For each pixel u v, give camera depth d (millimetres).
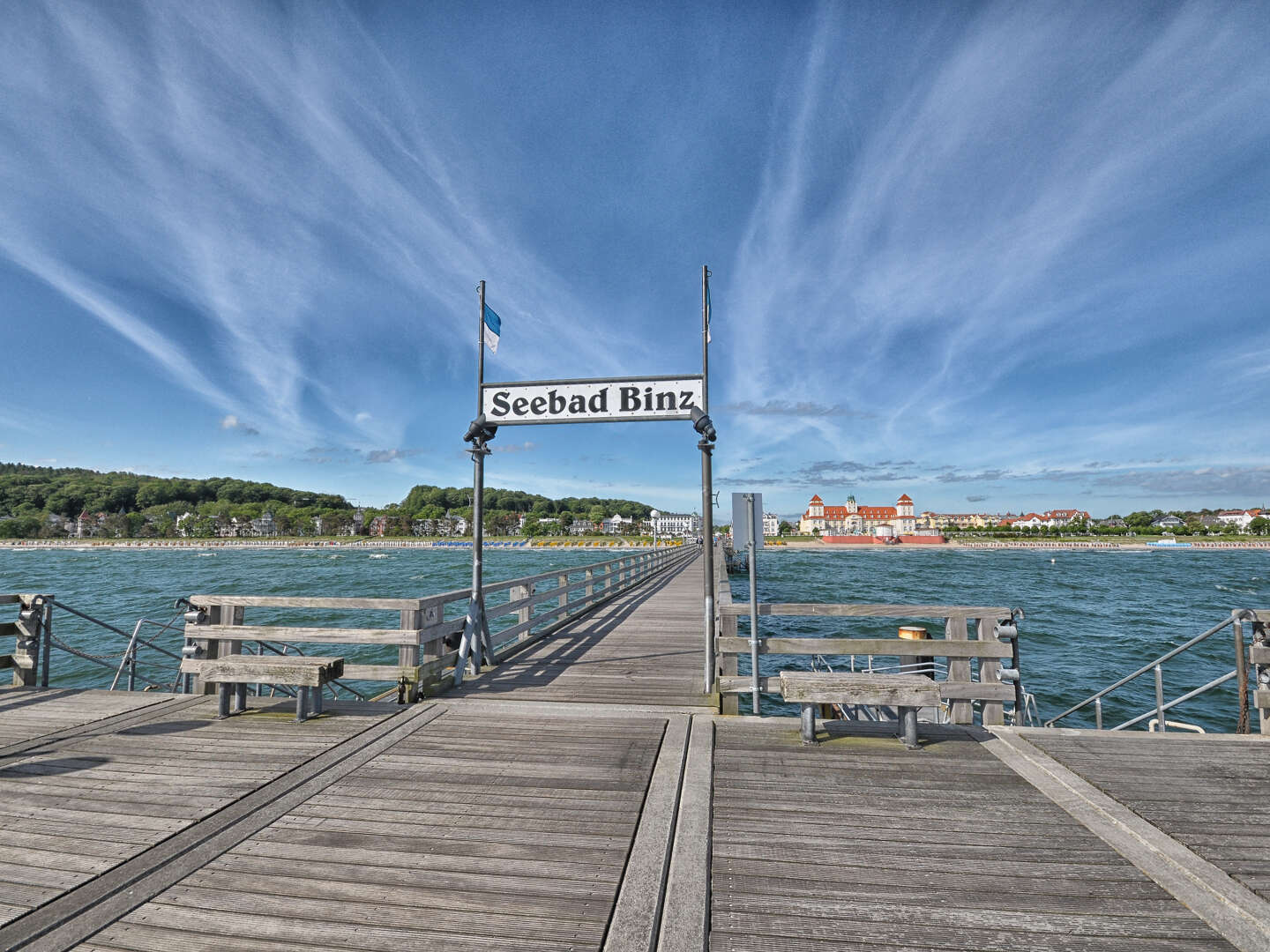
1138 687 15109
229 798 3512
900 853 2938
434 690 5836
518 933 2342
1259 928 2393
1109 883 2701
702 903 2521
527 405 6469
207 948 2262
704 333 6148
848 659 14492
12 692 5824
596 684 6383
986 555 120500
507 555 119875
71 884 2631
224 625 5902
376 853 2922
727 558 47719
